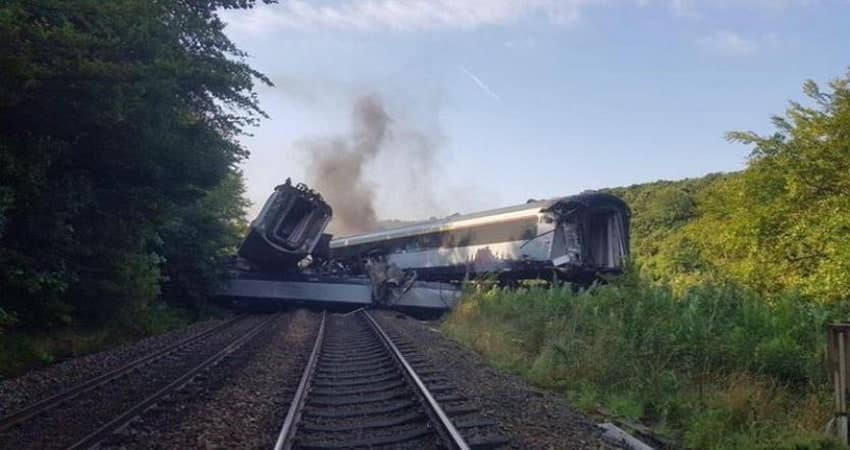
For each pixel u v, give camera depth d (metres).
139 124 15.57
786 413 9.98
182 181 18.70
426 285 33.75
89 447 7.86
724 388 11.16
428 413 9.48
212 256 31.06
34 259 16.11
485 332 20.31
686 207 49.31
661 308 14.84
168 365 15.27
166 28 15.92
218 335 22.36
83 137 15.51
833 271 15.55
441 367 14.86
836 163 17.17
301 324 26.42
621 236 30.09
